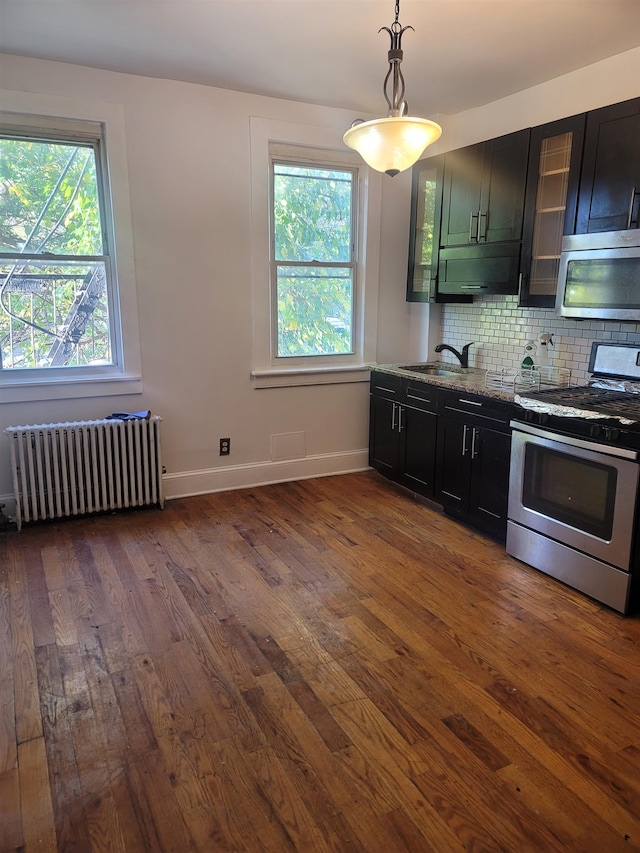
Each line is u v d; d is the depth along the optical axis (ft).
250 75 11.03
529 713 6.38
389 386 13.48
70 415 11.75
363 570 9.70
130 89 11.07
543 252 10.57
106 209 11.45
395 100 7.11
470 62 10.21
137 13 8.55
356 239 14.05
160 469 12.16
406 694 6.68
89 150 11.17
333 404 14.48
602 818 5.09
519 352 12.41
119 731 6.09
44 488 11.30
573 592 8.98
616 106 8.75
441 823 5.03
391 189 14.05
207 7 8.34
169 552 10.30
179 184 11.82
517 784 5.44
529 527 9.67
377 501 12.96
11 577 9.36
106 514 12.04
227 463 13.51
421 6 8.18
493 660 7.30
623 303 8.89
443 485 11.93
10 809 5.16
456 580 9.36
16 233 10.92
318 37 9.29
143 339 12.09
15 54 10.14
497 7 8.20
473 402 10.86
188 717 6.30
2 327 11.09
